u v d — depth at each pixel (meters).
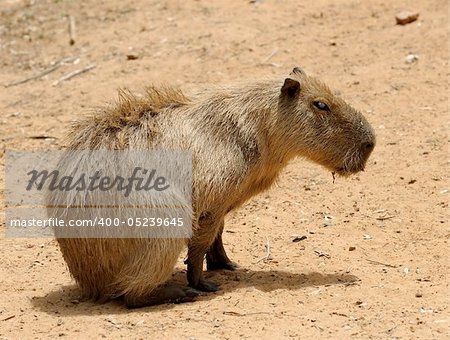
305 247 12.47
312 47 20.31
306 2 22.94
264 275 11.55
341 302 10.41
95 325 10.02
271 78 11.27
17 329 10.05
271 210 13.90
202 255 10.88
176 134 10.71
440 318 9.80
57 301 10.99
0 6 24.97
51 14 24.08
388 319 9.83
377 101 17.53
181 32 21.67
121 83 19.34
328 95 11.15
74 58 21.11
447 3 21.89
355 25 21.34
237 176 10.77
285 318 9.95
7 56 21.62
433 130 16.14
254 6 22.89
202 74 19.34
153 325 9.93
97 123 10.77
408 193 13.99
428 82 18.09
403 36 20.44
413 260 11.77
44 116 18.19
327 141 11.16
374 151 15.60
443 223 12.83
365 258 11.95
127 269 10.36
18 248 12.95
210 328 9.77
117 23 22.86
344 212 13.61
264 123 11.00
